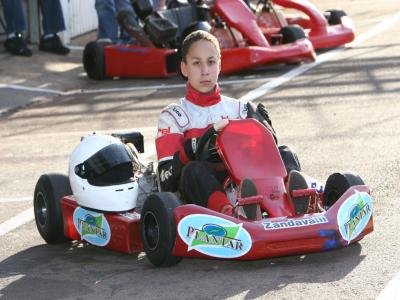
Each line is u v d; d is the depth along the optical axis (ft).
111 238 19.88
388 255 18.69
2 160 31.50
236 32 44.34
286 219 18.06
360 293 16.62
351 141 29.66
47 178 21.72
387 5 65.10
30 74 47.62
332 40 47.75
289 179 18.65
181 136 20.40
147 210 18.69
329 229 17.94
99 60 46.29
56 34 53.47
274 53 43.09
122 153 20.48
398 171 25.61
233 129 19.60
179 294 17.30
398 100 35.22
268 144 19.62
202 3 46.70
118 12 47.01
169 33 45.01
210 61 20.58
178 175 19.98
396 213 21.67
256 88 40.01
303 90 38.78
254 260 18.61
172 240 18.13
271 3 48.96
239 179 19.16
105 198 19.99
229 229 17.78
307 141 30.14
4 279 19.21
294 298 16.58
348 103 35.47
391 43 48.91
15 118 38.99
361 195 18.74
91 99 41.75
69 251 21.27
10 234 23.02
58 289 18.26
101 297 17.53
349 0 69.62
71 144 33.19
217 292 17.22
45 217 21.76
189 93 20.84
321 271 18.02
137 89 43.32
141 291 17.66
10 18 51.08
